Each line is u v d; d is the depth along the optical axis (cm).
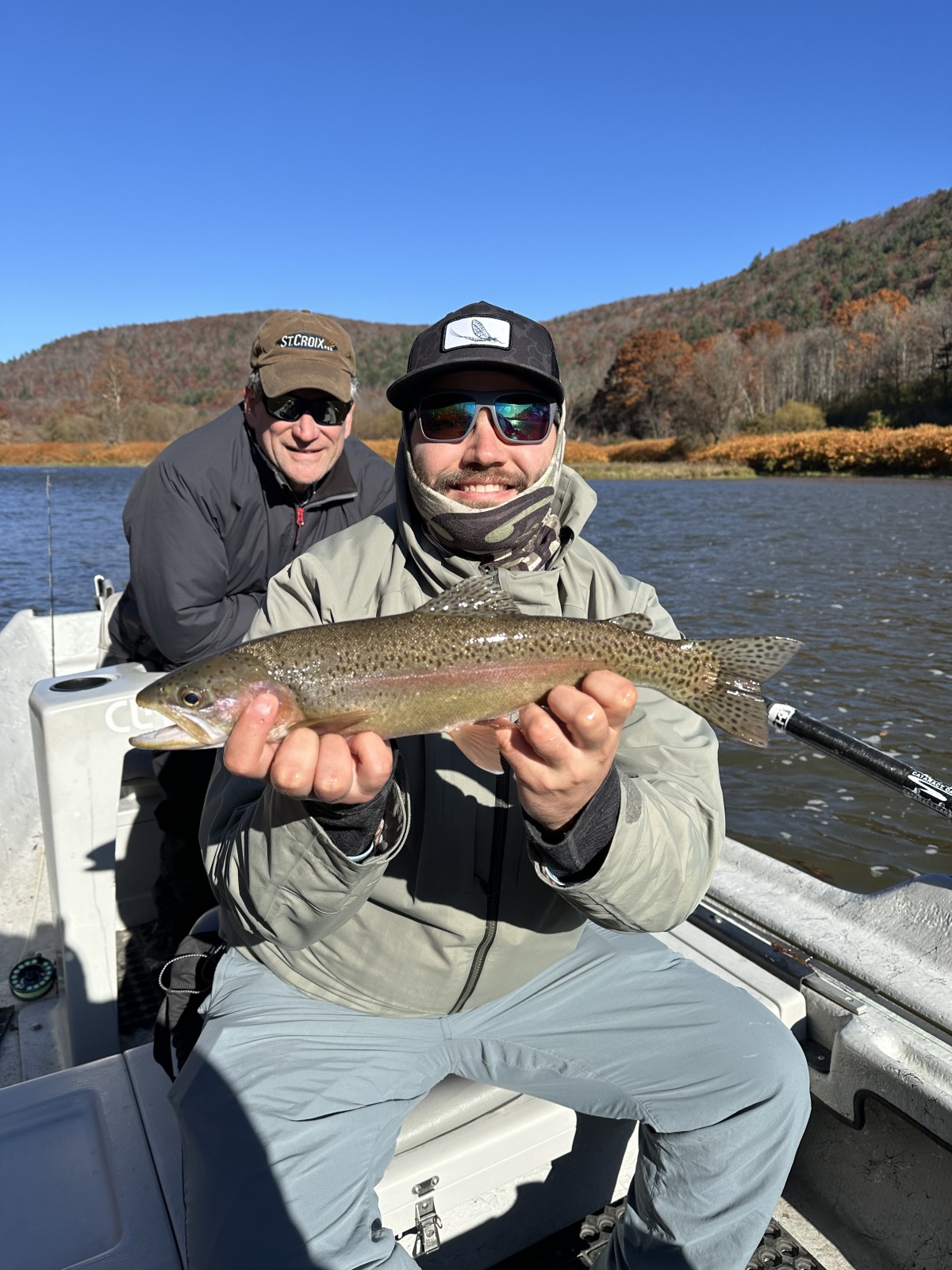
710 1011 64
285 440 119
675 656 70
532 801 53
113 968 95
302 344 117
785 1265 71
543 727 50
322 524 134
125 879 123
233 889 60
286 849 55
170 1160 61
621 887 57
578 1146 70
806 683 291
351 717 65
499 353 68
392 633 66
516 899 63
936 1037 70
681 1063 62
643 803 58
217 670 66
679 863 59
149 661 137
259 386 118
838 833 201
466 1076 67
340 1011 64
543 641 67
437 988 63
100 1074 70
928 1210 69
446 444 70
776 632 365
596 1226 73
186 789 108
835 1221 77
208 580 119
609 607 76
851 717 259
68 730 88
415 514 74
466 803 62
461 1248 67
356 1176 56
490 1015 66
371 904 62
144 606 120
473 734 64
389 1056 63
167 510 117
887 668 308
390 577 74
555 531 75
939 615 396
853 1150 75
